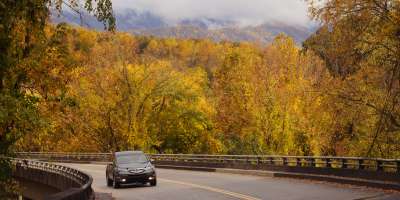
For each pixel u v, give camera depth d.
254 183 30.30
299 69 57.84
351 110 29.30
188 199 23.33
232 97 63.69
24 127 16.50
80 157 73.50
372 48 25.64
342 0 24.47
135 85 74.94
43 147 82.69
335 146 34.75
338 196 22.56
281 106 57.94
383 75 27.20
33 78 16.86
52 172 36.62
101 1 15.18
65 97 18.23
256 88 60.09
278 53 59.91
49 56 16.78
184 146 81.00
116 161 31.95
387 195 22.30
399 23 23.75
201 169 45.97
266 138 59.06
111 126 76.00
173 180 34.75
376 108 27.72
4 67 15.28
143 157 32.44
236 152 65.44
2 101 15.14
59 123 69.06
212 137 78.62
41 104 17.94
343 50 25.61
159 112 78.81
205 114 78.94
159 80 75.69
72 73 17.86
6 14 14.17
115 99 74.38
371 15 24.50
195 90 79.88
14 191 18.25
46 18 15.65
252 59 64.88
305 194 23.72
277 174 34.69
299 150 57.38
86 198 18.23
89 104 73.38
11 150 17.42
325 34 25.98
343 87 28.92
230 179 34.00
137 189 29.73
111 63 74.81
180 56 188.62
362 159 27.17
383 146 32.94
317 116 33.97
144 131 76.69
